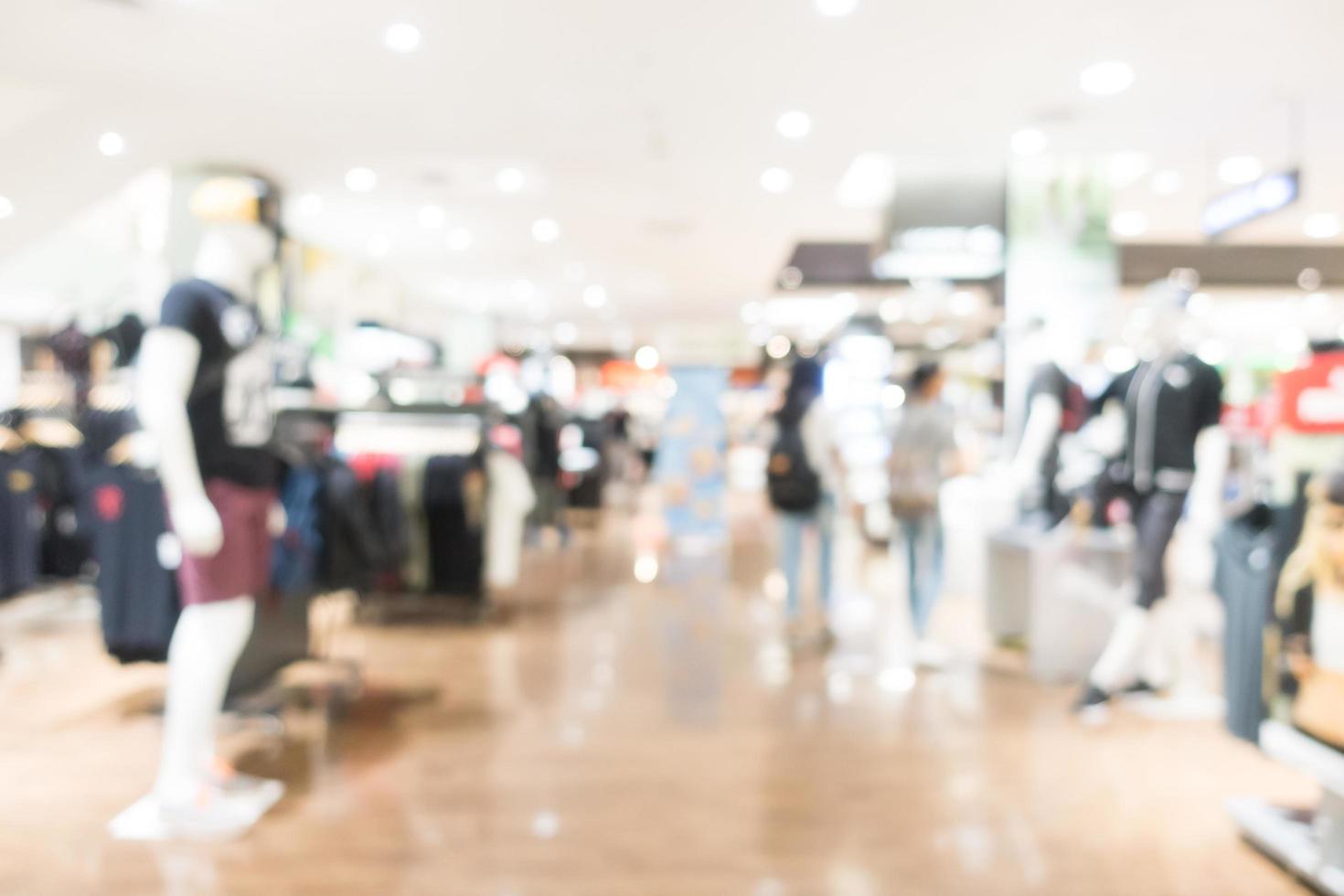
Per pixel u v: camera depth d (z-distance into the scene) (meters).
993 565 5.21
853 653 4.98
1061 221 6.19
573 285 11.69
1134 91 4.68
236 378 2.79
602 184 6.70
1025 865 2.53
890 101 4.86
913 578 4.96
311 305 8.23
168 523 3.22
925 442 4.89
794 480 5.28
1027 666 4.72
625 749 3.43
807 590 6.98
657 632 5.46
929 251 6.21
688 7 3.78
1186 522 4.54
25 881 2.39
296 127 5.39
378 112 5.11
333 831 2.71
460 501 5.64
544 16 3.86
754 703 4.04
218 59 4.36
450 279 11.22
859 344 9.68
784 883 2.41
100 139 5.54
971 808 2.91
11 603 6.06
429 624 5.61
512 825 2.76
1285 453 2.42
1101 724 3.78
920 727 3.72
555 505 9.37
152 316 4.07
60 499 5.58
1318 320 13.14
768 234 8.48
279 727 3.60
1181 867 2.52
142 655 3.36
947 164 6.09
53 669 4.53
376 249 9.23
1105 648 4.43
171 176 6.24
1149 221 8.16
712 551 9.11
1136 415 3.89
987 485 5.57
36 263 7.72
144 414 2.58
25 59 4.39
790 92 4.76
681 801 2.95
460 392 6.40
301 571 3.69
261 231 2.93
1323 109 4.92
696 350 10.62
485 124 5.33
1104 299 6.19
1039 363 4.61
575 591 6.84
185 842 2.62
